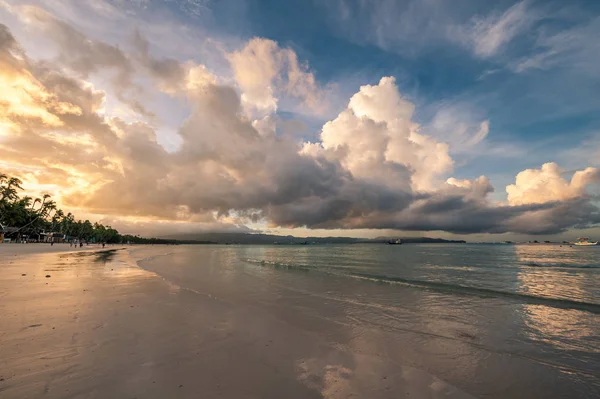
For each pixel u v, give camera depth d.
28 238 108.00
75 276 17.23
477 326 9.46
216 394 4.54
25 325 7.30
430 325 9.52
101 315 8.51
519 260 46.31
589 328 9.30
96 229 177.75
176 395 4.39
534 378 5.86
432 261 44.56
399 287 17.91
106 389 4.40
